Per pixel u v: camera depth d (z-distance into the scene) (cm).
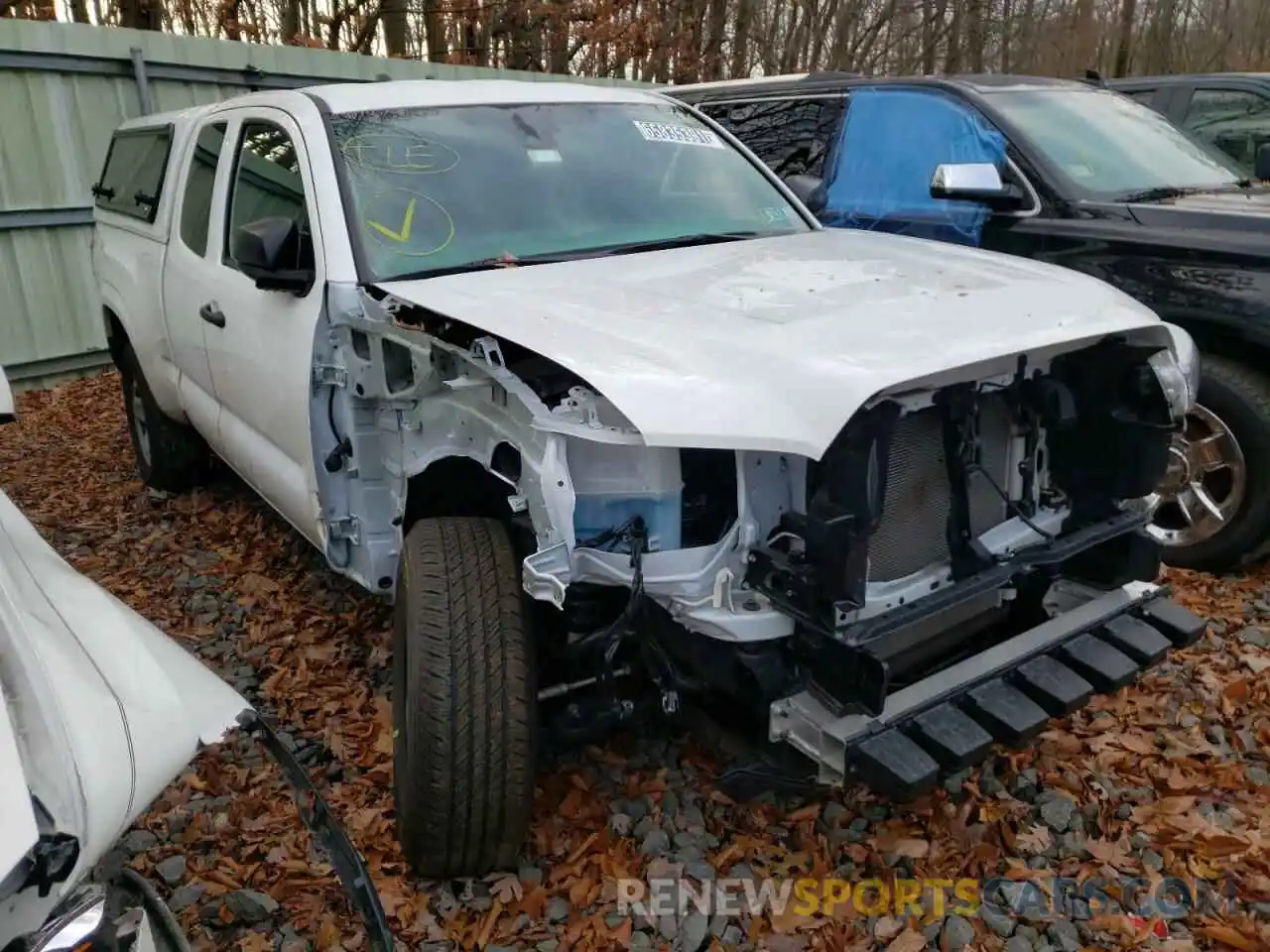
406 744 276
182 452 587
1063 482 310
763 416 237
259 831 317
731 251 368
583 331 270
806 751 250
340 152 376
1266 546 453
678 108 470
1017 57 2630
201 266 460
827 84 638
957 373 259
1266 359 448
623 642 284
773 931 274
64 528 566
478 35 1541
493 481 310
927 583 271
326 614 453
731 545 250
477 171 390
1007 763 338
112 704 187
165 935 226
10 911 157
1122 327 286
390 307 316
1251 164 823
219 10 1399
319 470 355
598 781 328
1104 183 519
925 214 554
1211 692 380
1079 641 293
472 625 266
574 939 272
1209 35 2622
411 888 289
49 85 839
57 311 880
